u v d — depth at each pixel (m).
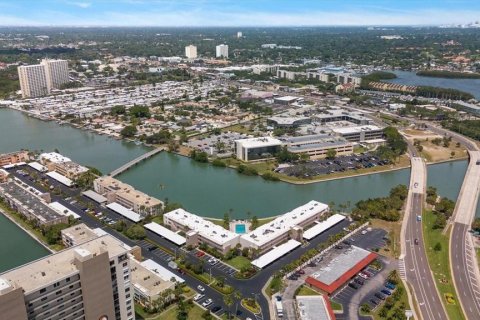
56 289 192.62
